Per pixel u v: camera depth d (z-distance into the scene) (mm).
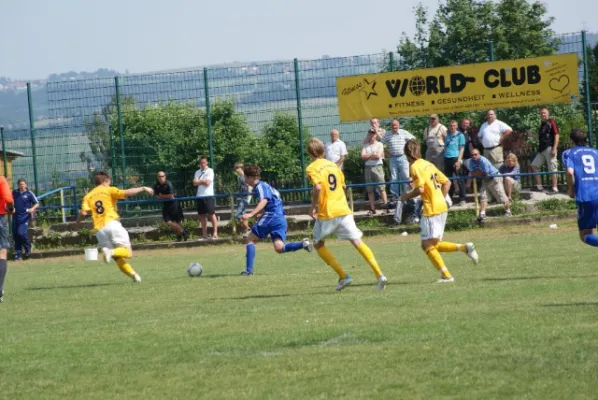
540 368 12656
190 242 42500
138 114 47938
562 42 45906
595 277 21922
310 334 16141
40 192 49188
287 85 46312
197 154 47531
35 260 42531
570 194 22172
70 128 48781
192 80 47250
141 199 47250
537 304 17953
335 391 12203
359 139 45719
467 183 44188
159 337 16891
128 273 28203
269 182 46938
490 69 45062
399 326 16328
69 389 13297
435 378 12508
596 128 46469
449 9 53219
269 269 30375
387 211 43156
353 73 45656
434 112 45375
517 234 37625
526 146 46625
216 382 13117
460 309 17891
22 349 16578
